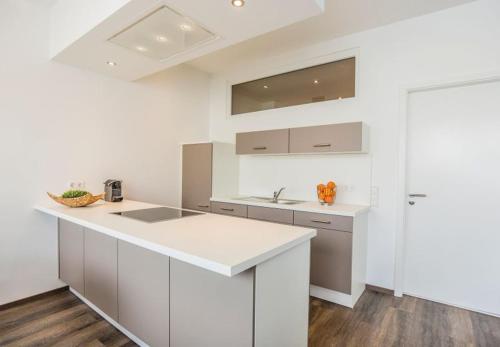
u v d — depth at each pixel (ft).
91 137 9.14
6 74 7.40
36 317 7.12
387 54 8.95
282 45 10.48
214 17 5.74
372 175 9.20
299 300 5.02
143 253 5.36
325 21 8.79
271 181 11.64
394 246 8.82
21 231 7.76
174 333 4.84
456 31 7.89
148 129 10.93
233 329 4.05
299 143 9.59
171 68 11.82
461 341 6.40
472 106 7.90
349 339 6.42
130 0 5.21
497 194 7.60
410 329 6.86
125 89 10.11
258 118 12.06
